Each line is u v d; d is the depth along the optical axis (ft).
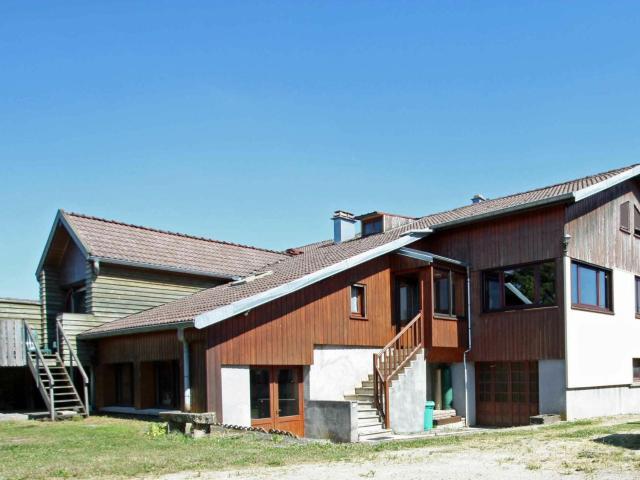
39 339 73.41
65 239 74.84
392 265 67.62
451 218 73.05
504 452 37.68
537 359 62.44
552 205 61.93
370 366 64.54
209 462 34.50
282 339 56.59
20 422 56.49
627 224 73.31
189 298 69.67
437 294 65.77
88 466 33.04
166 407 60.85
